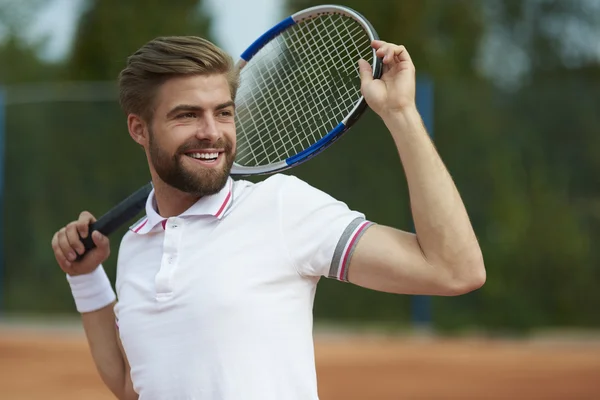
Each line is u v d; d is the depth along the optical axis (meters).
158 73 1.98
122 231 9.93
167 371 1.93
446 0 16.84
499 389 6.16
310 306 1.98
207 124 1.97
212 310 1.89
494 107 10.17
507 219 9.89
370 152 9.91
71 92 10.45
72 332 9.37
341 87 2.44
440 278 1.84
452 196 1.85
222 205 1.98
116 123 10.43
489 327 9.67
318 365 7.14
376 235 1.91
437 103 10.05
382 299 9.80
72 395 5.90
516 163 10.10
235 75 2.07
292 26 2.51
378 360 7.45
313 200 1.96
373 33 2.29
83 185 10.42
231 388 1.86
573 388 6.22
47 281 10.38
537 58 20.22
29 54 16.69
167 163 2.00
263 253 1.92
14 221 10.44
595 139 10.16
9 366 7.04
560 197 10.09
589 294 9.91
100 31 15.46
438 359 7.55
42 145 10.45
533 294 9.86
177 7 15.80
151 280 2.01
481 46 17.14
